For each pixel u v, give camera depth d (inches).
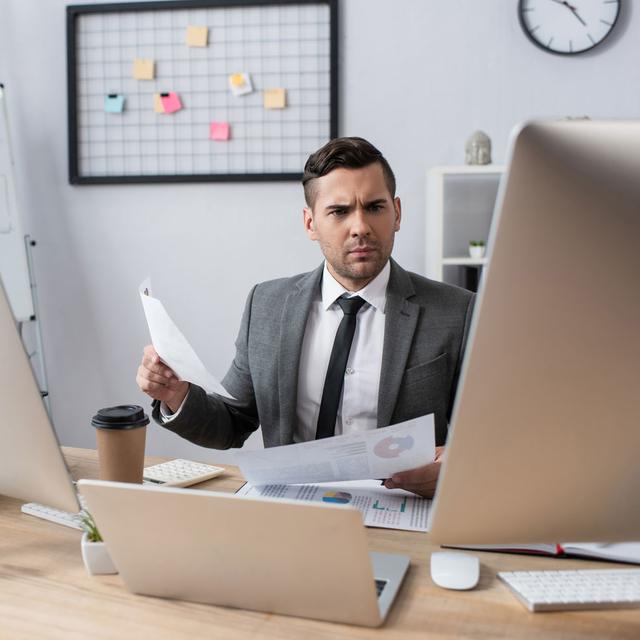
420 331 57.1
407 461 41.0
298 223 108.1
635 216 21.1
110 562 33.8
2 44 112.0
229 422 60.2
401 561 34.1
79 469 52.6
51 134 112.3
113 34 108.8
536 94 101.3
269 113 106.8
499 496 25.3
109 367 115.0
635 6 97.8
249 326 62.5
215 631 28.4
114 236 112.5
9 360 30.5
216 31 106.7
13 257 104.8
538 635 27.8
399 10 102.8
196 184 109.6
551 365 22.9
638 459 24.5
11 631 28.8
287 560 27.9
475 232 104.3
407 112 104.0
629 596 30.1
